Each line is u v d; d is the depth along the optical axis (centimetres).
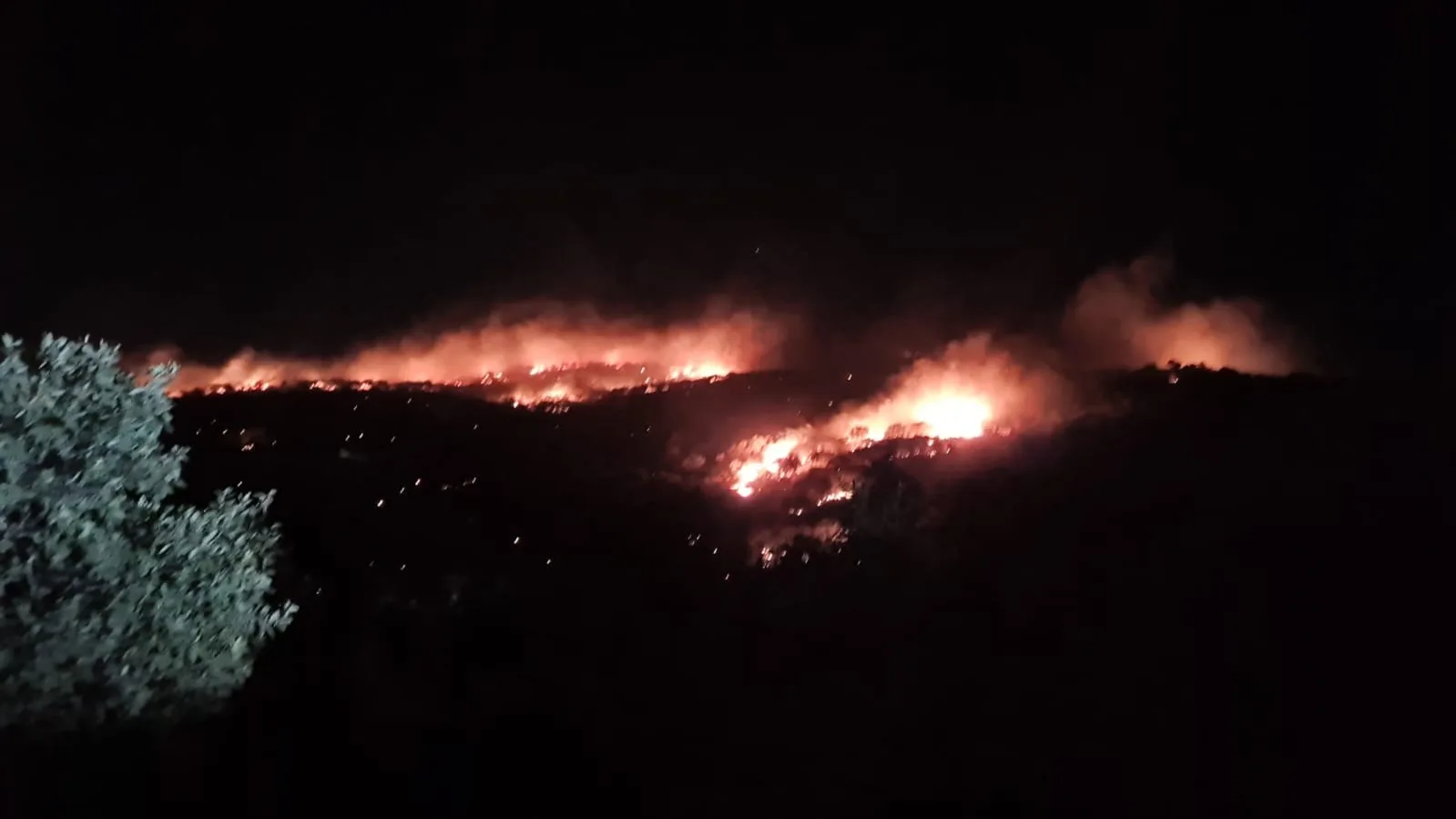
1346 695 640
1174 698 643
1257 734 603
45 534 515
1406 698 636
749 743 614
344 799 543
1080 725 620
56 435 518
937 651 710
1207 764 577
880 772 582
